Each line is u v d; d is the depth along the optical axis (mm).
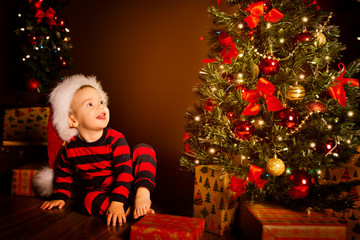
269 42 1404
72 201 1844
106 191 1698
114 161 1646
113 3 2967
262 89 1317
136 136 2877
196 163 1630
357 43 2064
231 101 1457
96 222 1514
